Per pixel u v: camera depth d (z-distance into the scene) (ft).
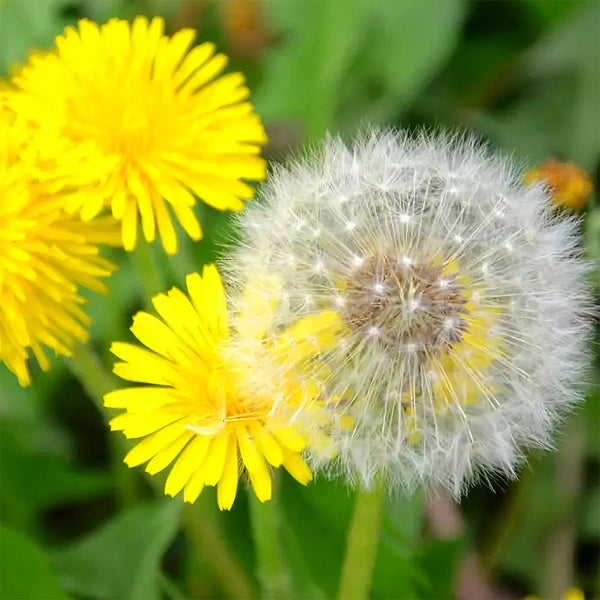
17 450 0.70
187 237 0.72
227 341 0.47
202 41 0.88
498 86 0.86
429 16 0.80
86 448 0.77
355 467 0.46
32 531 0.72
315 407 0.45
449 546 0.63
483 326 0.47
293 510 0.58
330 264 0.48
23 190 0.50
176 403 0.47
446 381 0.46
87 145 0.53
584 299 0.49
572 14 0.84
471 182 0.50
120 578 0.61
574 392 0.48
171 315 0.48
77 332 0.52
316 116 0.78
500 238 0.49
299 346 0.46
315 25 0.78
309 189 0.50
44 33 0.78
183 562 0.74
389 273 0.47
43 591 0.57
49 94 0.55
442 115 0.86
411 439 0.45
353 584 0.51
